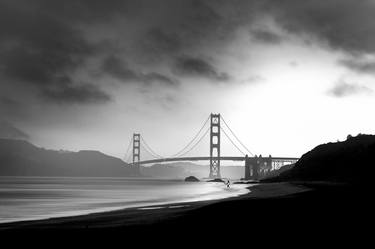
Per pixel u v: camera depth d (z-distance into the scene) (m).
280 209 37.28
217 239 24.97
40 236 28.08
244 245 23.02
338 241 22.91
